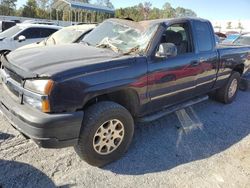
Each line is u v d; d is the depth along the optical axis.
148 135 4.29
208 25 5.00
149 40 3.80
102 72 3.15
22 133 3.03
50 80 2.80
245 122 5.10
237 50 5.84
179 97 4.42
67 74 2.89
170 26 4.13
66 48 3.82
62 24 24.42
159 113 4.21
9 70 3.35
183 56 4.27
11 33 9.65
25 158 3.42
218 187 3.13
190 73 4.41
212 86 5.30
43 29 9.88
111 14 21.09
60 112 2.88
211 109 5.70
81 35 5.71
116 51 3.82
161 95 3.98
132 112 3.73
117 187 3.02
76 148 3.20
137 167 3.41
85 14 22.91
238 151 3.97
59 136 2.88
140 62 3.55
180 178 3.25
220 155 3.83
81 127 3.09
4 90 3.49
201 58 4.64
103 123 3.21
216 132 4.57
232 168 3.52
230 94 6.08
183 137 4.30
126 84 3.36
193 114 5.33
